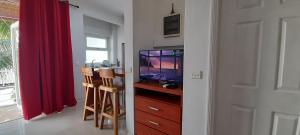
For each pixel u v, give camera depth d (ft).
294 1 4.00
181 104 6.07
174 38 7.98
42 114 10.94
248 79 4.74
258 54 4.55
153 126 7.00
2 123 9.45
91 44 20.06
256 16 4.50
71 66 12.55
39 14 10.23
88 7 14.94
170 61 6.92
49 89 10.91
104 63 20.22
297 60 4.07
